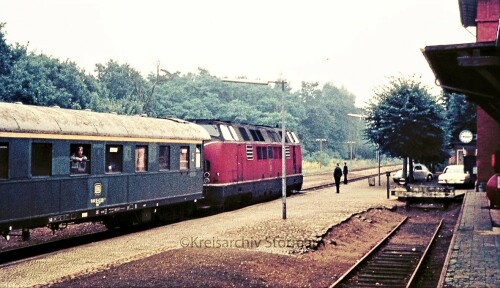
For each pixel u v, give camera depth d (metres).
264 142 29.50
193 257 13.28
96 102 57.91
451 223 23.05
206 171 24.36
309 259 14.35
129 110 64.25
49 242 16.39
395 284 12.01
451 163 69.19
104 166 17.00
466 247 14.45
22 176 13.87
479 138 32.53
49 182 14.78
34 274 11.80
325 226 18.84
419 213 27.17
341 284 11.77
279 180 31.44
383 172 68.62
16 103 14.72
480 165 32.66
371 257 15.24
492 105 20.98
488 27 30.89
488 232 17.06
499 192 22.70
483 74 13.70
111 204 17.33
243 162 26.39
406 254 15.73
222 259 13.09
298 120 103.31
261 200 30.44
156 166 19.73
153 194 19.50
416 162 51.50
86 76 70.06
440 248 16.86
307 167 82.12
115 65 89.69
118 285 10.60
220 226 19.39
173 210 21.75
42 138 14.52
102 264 12.77
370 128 40.28
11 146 13.55
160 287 10.52
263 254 13.99
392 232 19.88
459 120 48.69
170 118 22.67
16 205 13.70
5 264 12.90
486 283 10.52
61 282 10.83
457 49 13.12
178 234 17.72
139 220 19.38
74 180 15.73
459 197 32.03
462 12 33.47
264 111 101.56
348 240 18.16
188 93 94.44
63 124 15.38
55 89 48.97
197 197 22.53
